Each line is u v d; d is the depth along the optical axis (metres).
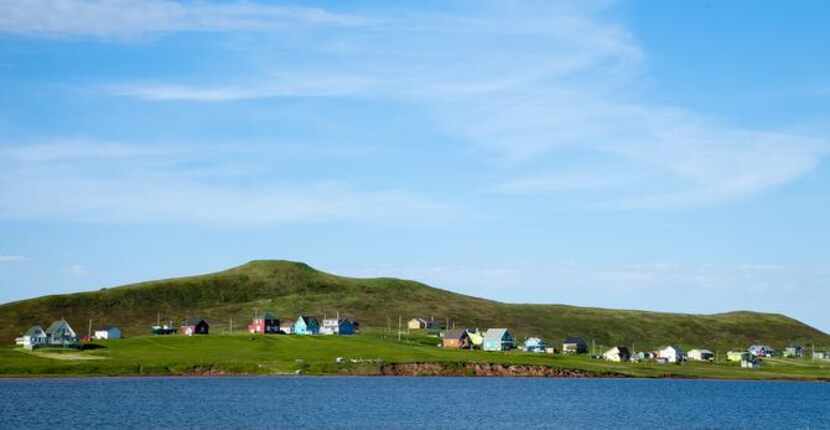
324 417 136.38
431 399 169.50
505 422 136.62
